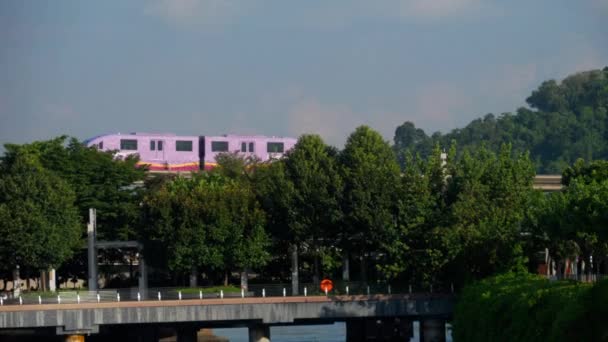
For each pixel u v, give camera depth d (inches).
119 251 7391.7
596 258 6446.9
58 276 7357.3
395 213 6279.5
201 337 6993.1
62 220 6432.1
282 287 6141.7
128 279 7716.5
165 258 6525.6
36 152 7337.6
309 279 7106.3
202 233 6333.7
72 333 5610.2
